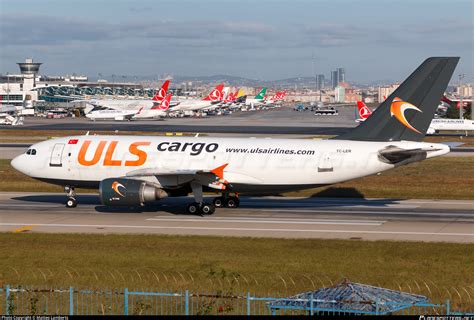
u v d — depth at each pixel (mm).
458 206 177000
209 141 165250
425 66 154875
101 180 166625
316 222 151125
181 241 128500
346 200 187375
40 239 130250
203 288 96000
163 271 105500
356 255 117250
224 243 126688
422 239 132375
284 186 161125
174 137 168625
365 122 160000
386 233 138375
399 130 157500
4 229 141750
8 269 107000
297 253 118375
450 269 107438
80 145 168375
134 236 133375
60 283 98562
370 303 73688
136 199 154750
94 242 127375
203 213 160625
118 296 91562
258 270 106312
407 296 77812
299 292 94312
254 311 83062
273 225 147125
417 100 155750
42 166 169000
